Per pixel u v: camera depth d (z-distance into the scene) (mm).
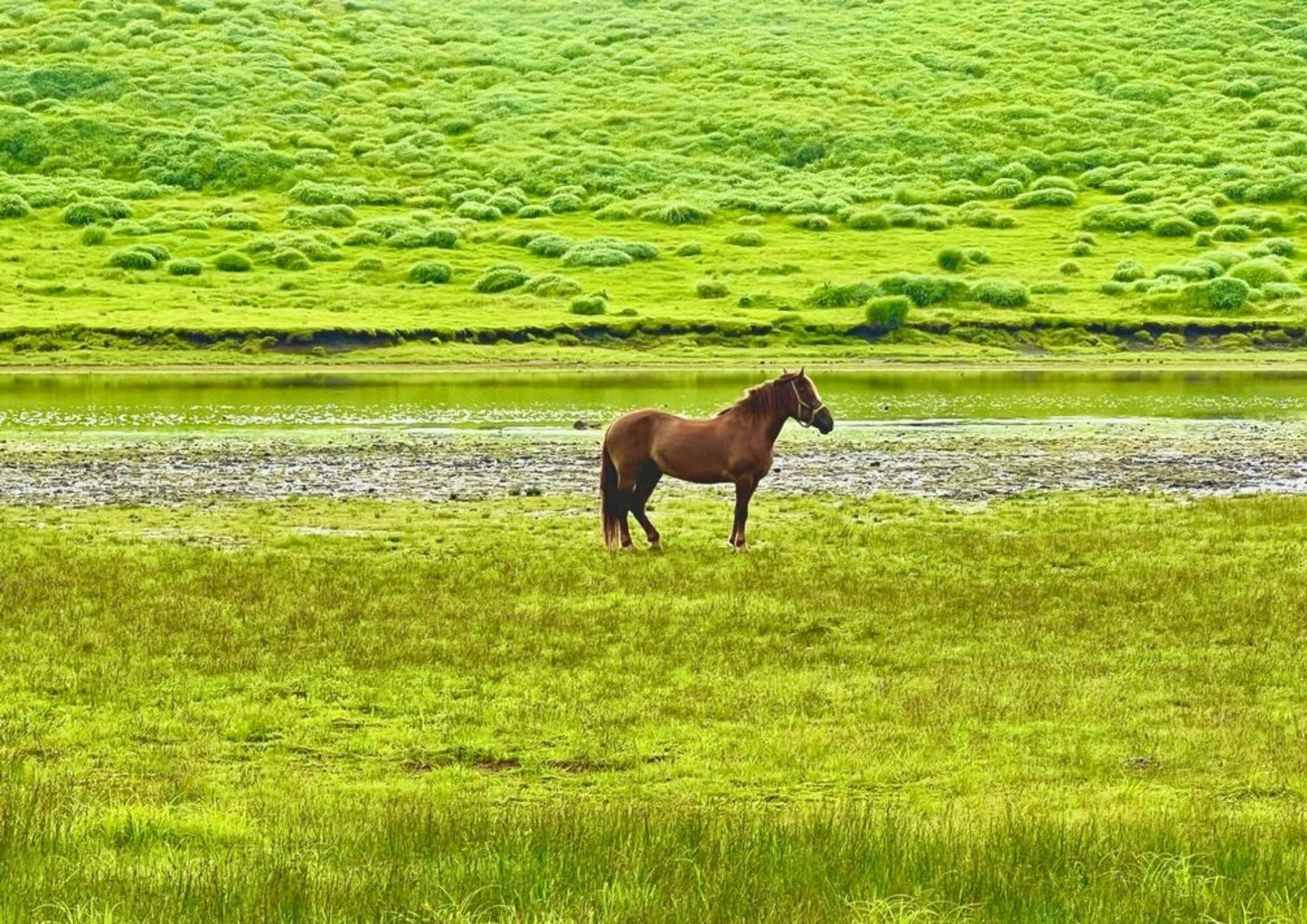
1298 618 20031
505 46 192500
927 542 26234
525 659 18062
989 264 111875
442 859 10828
